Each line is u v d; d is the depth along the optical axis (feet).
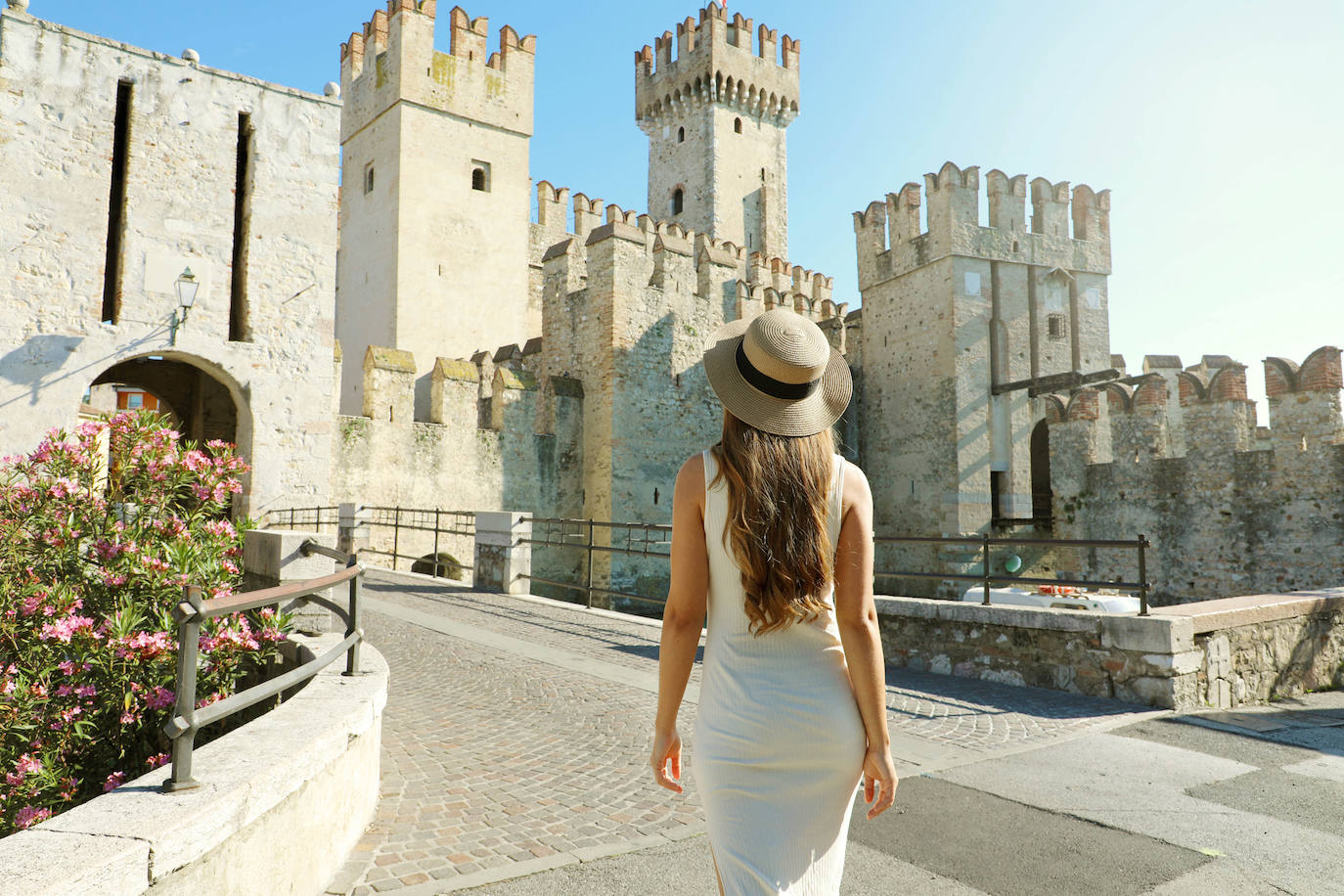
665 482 81.97
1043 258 91.66
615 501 78.23
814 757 5.34
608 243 80.18
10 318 38.40
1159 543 69.67
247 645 16.87
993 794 13.82
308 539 19.48
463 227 99.66
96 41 40.96
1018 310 89.92
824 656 5.60
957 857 11.28
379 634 29.81
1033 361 90.58
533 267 111.34
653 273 85.61
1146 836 11.99
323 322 46.65
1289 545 61.00
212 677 16.80
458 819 12.73
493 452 76.38
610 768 15.42
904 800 13.52
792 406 5.74
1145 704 20.43
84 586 17.78
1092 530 75.05
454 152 99.81
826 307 112.27
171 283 42.06
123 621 16.25
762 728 5.33
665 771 5.85
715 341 6.26
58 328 39.37
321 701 12.04
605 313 80.18
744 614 5.60
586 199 115.85
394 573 51.70
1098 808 13.16
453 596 41.16
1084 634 21.80
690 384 84.89
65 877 6.47
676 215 150.51
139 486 19.63
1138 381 73.72
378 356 69.72
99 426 20.02
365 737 12.25
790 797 5.30
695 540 5.77
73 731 15.70
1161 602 69.15
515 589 43.39
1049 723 18.65
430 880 10.53
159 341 41.55
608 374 79.25
